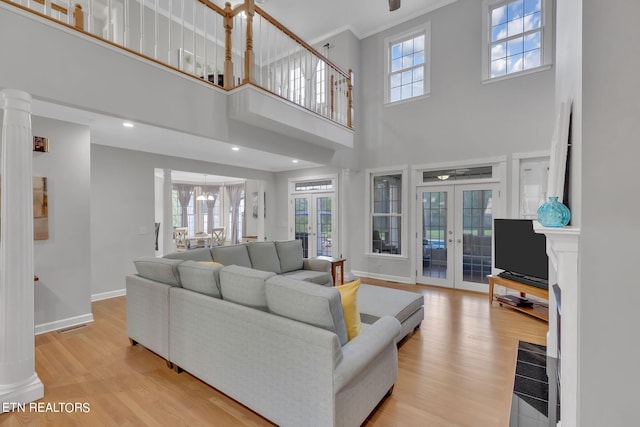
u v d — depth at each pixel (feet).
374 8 17.60
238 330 6.42
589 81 4.15
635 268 4.01
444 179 17.40
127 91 8.51
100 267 14.84
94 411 6.52
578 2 4.57
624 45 4.01
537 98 14.51
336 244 21.76
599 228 4.14
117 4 14.79
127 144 14.71
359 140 20.39
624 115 4.01
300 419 5.48
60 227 11.11
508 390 7.29
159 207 29.94
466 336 10.46
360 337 6.18
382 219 19.93
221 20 18.72
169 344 8.20
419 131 18.04
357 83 20.24
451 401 6.88
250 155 17.66
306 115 13.78
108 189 15.12
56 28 7.22
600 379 4.17
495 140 15.58
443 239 17.48
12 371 6.68
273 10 17.70
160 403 6.81
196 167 19.19
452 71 16.90
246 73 11.02
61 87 7.29
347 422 5.38
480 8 16.05
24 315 6.86
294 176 24.06
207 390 7.30
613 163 4.07
